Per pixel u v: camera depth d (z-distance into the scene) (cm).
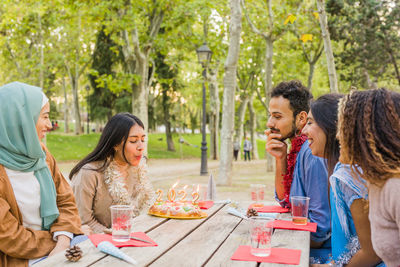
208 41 1927
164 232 253
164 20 1694
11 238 257
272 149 345
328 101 261
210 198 393
